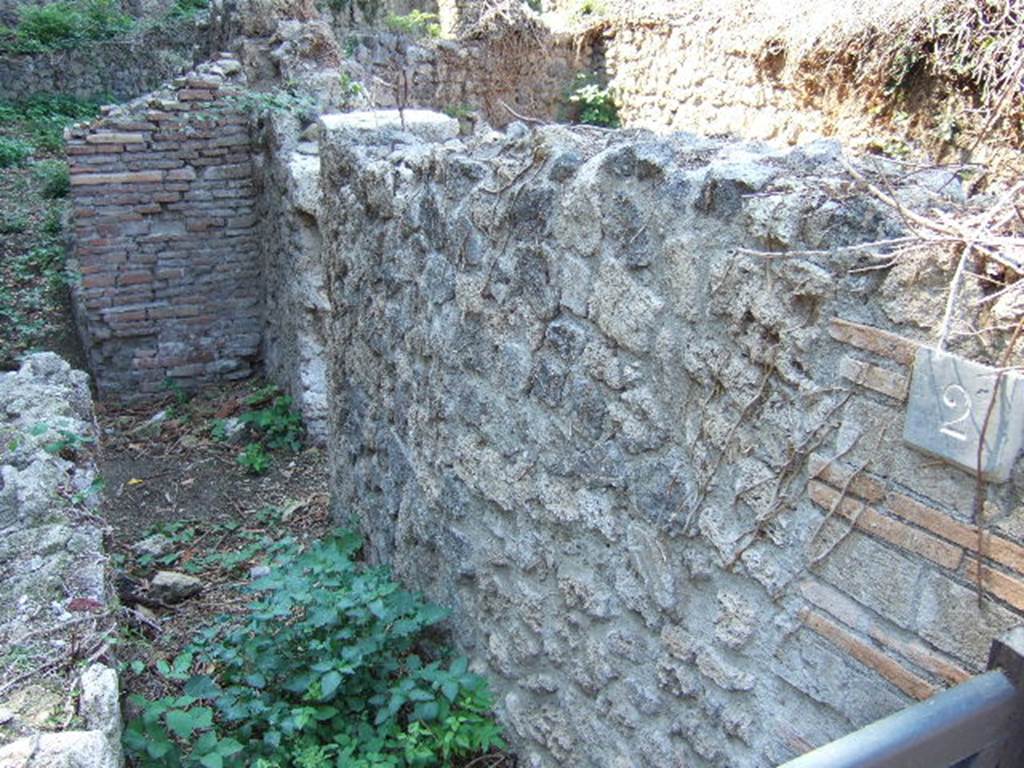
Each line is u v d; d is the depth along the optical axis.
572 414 2.52
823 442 1.81
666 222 2.12
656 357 2.21
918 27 5.97
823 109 7.36
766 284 1.88
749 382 1.96
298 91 5.96
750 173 1.93
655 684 2.37
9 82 13.62
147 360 6.41
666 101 10.04
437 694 3.01
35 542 2.78
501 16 10.48
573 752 2.71
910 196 1.77
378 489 3.88
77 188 5.83
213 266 6.37
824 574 1.85
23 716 2.13
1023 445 1.45
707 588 2.17
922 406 1.59
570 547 2.62
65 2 15.11
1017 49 4.89
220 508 4.96
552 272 2.52
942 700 1.35
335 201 3.97
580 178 2.36
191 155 6.02
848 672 1.83
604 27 10.81
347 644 2.99
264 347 6.68
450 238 2.96
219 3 7.82
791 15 7.54
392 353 3.53
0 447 3.27
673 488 2.21
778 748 2.02
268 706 2.90
